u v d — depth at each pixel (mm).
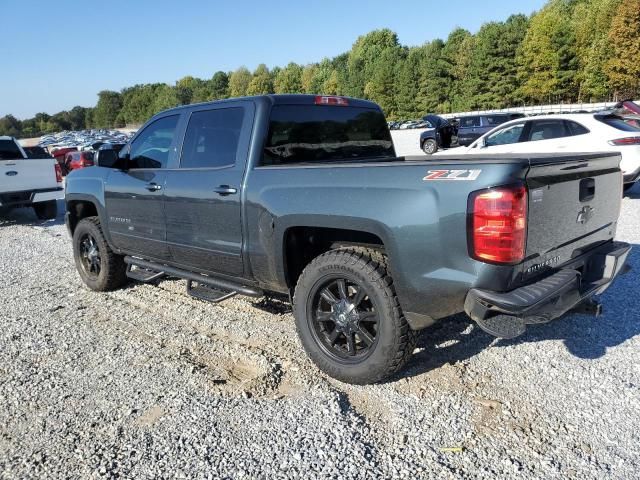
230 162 3961
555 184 2992
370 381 3326
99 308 5062
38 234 9422
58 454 2771
